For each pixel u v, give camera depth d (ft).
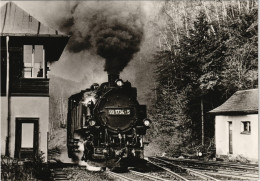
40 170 47.32
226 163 64.44
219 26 96.27
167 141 94.38
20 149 52.19
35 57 56.13
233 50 89.92
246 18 93.71
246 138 67.41
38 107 53.11
